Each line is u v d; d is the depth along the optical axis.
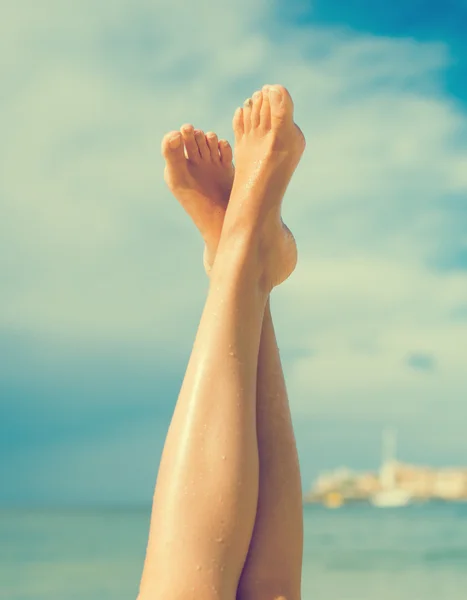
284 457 1.60
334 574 15.02
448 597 11.53
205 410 1.47
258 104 1.91
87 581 13.83
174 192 2.14
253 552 1.49
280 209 1.82
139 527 34.16
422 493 89.19
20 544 22.70
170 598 1.36
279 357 1.72
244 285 1.63
